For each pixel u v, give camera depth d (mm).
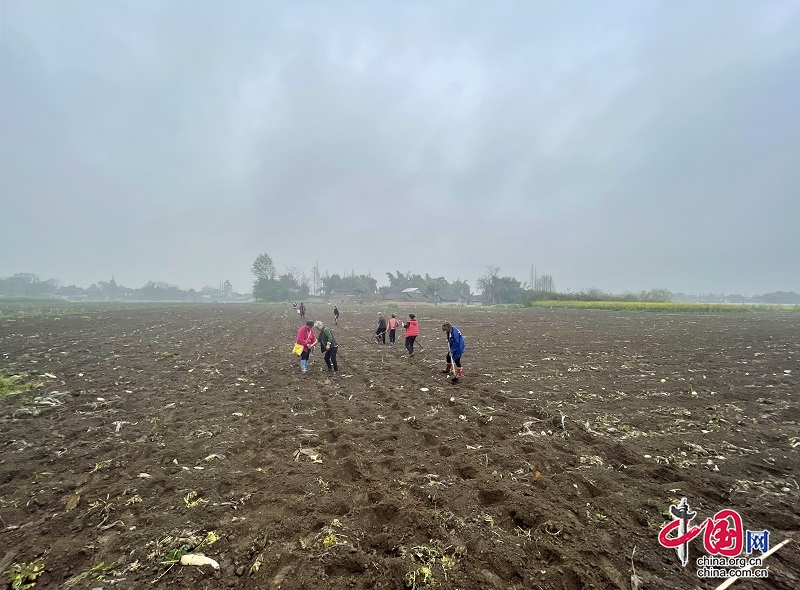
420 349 17797
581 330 27531
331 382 11086
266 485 4891
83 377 10914
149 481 4914
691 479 4984
